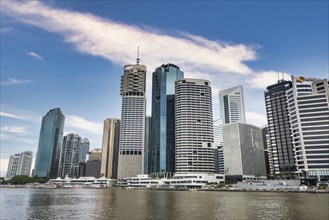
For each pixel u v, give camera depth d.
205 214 84.81
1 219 79.81
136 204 118.56
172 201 133.75
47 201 140.25
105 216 82.44
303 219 74.06
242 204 113.88
